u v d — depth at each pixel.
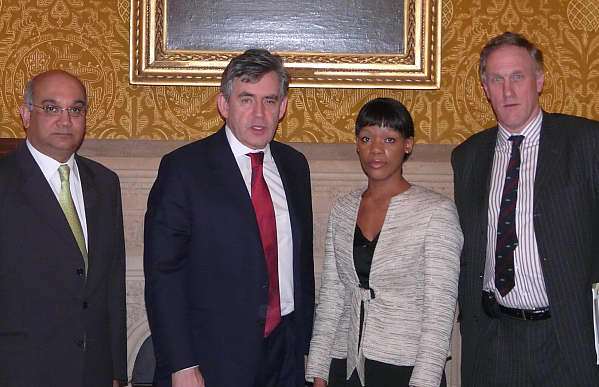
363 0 3.28
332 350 2.70
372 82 3.29
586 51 3.34
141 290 3.27
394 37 3.29
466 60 3.34
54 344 2.43
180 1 3.24
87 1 3.26
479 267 2.66
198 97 3.31
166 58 3.25
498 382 2.62
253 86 2.41
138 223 3.23
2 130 3.25
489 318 2.66
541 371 2.55
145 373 3.36
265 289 2.43
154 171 3.22
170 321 2.35
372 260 2.56
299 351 2.58
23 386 2.38
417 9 3.28
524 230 2.57
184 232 2.42
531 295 2.55
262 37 3.27
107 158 3.21
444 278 2.49
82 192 2.61
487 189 2.69
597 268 2.55
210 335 2.41
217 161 2.48
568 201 2.52
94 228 2.58
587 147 2.55
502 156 2.69
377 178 2.61
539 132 2.65
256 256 2.43
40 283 2.42
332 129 3.33
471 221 2.69
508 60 2.58
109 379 2.61
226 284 2.41
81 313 2.48
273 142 2.72
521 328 2.58
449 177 3.29
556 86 3.36
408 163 3.28
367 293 2.57
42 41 3.25
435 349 2.45
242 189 2.46
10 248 2.41
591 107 3.35
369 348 2.52
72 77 2.54
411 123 2.65
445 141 3.35
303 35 3.28
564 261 2.51
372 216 2.63
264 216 2.49
